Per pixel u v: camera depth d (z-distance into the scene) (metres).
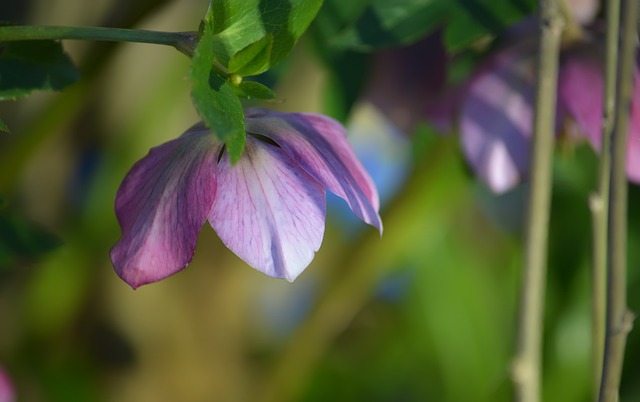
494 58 0.69
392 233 0.79
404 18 0.65
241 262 0.88
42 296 0.88
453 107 0.70
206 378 0.89
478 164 0.68
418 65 0.71
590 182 0.79
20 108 0.77
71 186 0.87
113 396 0.89
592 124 0.65
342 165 0.56
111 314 0.88
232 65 0.55
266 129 0.56
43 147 0.75
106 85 0.84
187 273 0.87
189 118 0.86
